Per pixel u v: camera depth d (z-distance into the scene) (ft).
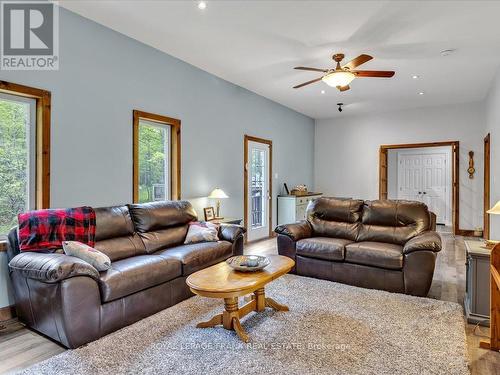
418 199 29.53
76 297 7.34
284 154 23.66
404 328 8.20
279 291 10.91
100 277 8.01
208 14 10.68
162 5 10.16
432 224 12.57
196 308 9.62
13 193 9.74
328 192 27.76
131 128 12.73
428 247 10.26
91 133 11.37
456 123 22.70
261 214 21.30
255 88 19.17
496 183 16.31
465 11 10.35
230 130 18.17
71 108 10.78
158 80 13.79
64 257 7.67
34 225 8.68
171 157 14.79
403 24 11.21
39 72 9.97
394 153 30.40
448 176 28.27
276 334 7.90
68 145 10.71
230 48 13.41
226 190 17.94
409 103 22.59
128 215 11.09
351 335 7.84
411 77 16.90
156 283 9.25
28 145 10.00
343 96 20.80
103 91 11.72
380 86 18.54
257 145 20.59
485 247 9.18
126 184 12.60
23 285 8.16
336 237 13.56
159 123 14.29
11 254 8.71
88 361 6.81
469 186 22.30
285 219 22.52
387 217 12.80
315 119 28.25
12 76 9.41
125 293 8.33
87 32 11.16
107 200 11.93
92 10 10.58
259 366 6.57
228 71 16.26
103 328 7.89
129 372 6.42
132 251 10.49
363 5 10.04
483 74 16.40
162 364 6.68
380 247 11.36
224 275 8.27
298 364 6.63
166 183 14.67
